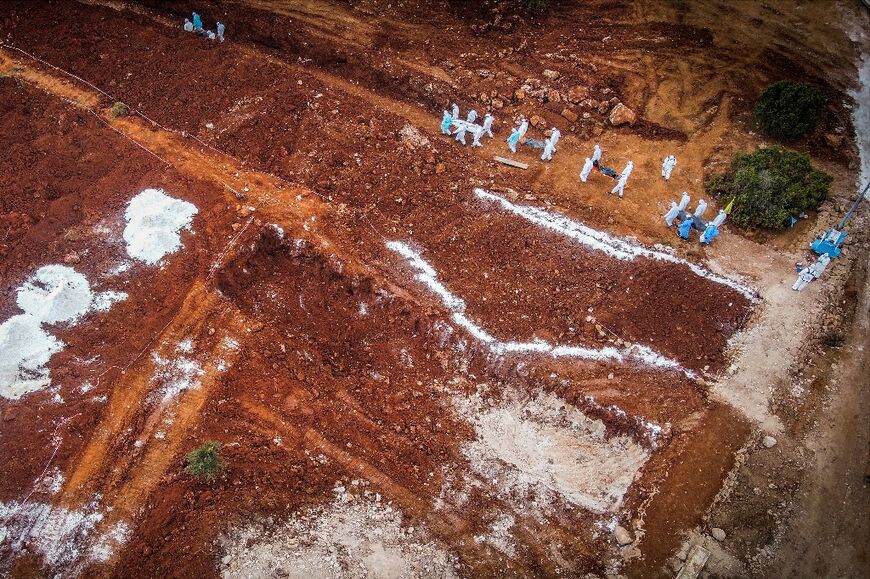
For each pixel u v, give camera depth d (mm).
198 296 16875
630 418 15219
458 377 16406
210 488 14195
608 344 16266
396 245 17938
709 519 14039
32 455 14477
